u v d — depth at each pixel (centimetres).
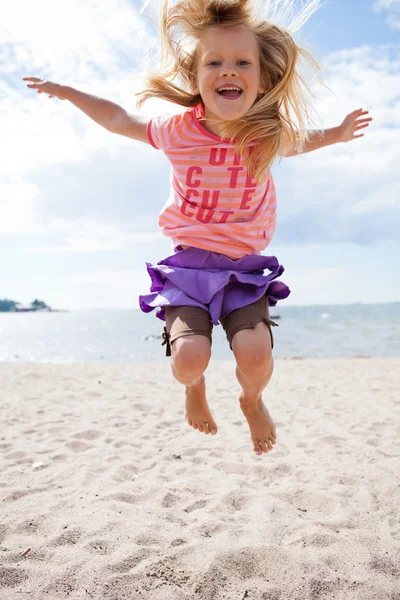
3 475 380
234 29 222
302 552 247
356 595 212
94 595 211
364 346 2036
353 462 410
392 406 651
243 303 231
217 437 506
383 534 271
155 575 226
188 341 221
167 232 249
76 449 466
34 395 745
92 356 2048
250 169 233
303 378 930
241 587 220
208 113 233
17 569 229
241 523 294
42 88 264
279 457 434
